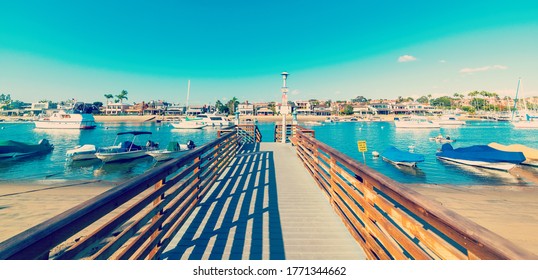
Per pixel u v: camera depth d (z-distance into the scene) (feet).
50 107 360.48
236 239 10.12
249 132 48.70
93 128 202.18
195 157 12.89
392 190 6.05
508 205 35.73
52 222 3.92
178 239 10.11
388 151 74.84
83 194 38.88
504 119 307.58
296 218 12.16
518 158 59.16
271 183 18.54
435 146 109.60
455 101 460.14
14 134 160.76
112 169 63.98
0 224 25.88
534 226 28.27
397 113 366.22
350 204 9.91
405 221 5.57
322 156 16.15
